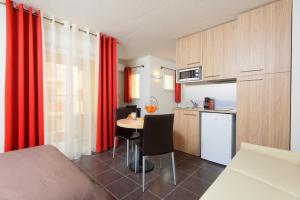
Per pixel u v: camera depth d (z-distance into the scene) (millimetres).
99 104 2861
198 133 2676
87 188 824
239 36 2211
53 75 2350
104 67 2965
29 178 874
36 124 2227
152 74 4602
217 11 2197
